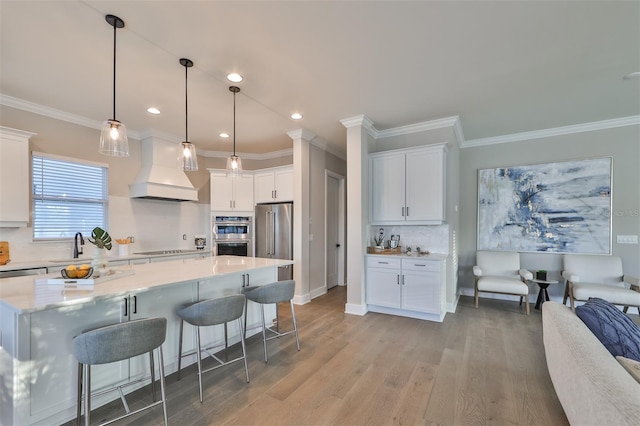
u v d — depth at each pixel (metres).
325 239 5.24
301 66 2.67
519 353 2.74
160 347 1.78
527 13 1.99
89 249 3.98
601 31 2.17
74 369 1.82
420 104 3.49
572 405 1.42
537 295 4.42
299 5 1.92
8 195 3.16
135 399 2.05
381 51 2.44
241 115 3.85
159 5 1.92
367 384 2.23
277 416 1.88
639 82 2.93
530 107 3.56
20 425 1.60
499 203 4.69
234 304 2.23
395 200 4.05
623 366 1.28
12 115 3.36
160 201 4.93
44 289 1.83
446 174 3.93
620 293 3.36
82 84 3.00
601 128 4.06
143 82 2.96
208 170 5.48
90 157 4.03
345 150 5.60
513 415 1.87
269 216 5.06
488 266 4.46
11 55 2.47
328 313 3.98
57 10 1.95
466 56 2.51
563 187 4.28
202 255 4.92
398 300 3.82
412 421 1.83
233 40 2.29
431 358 2.65
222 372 2.42
